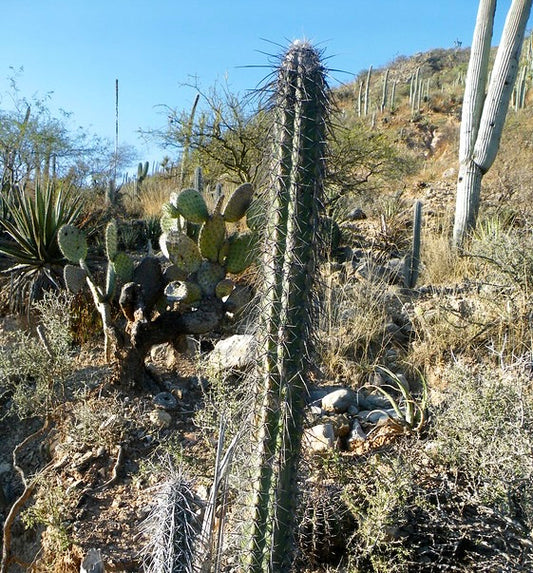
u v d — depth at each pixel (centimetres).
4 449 433
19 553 373
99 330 517
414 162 1509
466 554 308
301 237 264
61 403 429
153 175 1617
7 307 557
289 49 270
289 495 265
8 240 655
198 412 383
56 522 322
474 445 311
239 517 277
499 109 730
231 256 441
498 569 290
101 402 422
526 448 293
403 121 2764
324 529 316
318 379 454
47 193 584
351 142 1010
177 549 239
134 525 332
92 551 292
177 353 481
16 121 1262
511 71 727
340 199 934
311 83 263
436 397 419
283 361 263
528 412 314
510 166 1347
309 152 264
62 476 370
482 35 749
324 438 372
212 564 250
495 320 471
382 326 496
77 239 451
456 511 317
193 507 250
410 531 311
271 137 271
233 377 427
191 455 371
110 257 442
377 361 469
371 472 332
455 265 634
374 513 293
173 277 432
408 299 553
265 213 275
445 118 2780
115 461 376
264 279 272
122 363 433
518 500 302
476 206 741
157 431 397
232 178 1063
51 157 1324
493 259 541
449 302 513
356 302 518
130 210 1112
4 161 1220
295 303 264
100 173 1355
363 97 3250
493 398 317
